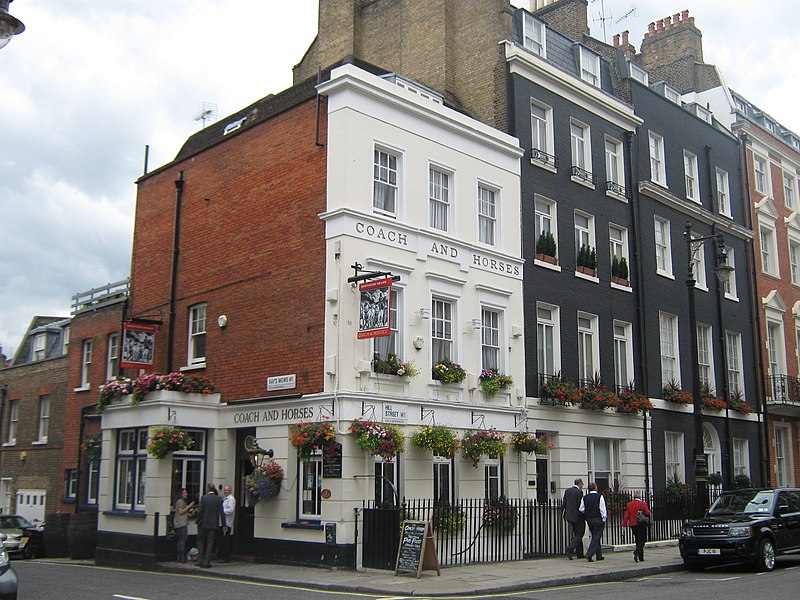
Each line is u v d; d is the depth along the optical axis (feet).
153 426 60.75
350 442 53.62
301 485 57.21
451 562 56.54
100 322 87.15
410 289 60.08
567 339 74.38
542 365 71.92
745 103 118.11
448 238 63.62
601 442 77.20
